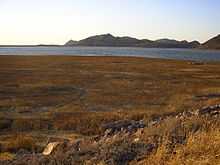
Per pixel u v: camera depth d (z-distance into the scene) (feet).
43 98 112.68
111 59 380.17
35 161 34.12
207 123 36.29
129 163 28.55
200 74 213.46
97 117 77.92
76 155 33.78
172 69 253.24
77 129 66.80
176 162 25.12
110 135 44.96
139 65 290.56
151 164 26.91
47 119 78.07
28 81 159.74
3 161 35.86
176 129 36.52
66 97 115.65
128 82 161.27
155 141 33.83
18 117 81.51
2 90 129.59
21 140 53.16
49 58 393.91
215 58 516.73
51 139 57.57
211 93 122.01
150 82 162.20
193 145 28.43
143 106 97.81
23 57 415.85
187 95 117.91
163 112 82.79
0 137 60.75
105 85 150.00
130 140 35.60
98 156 31.91
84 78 176.76
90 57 425.69
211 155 25.46
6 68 240.12
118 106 99.35
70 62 322.96
